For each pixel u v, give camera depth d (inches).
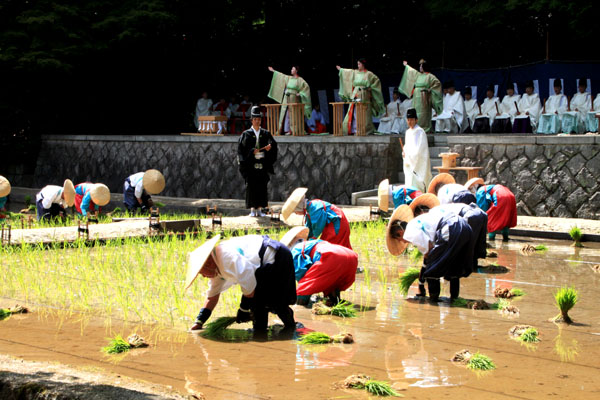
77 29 954.1
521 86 882.8
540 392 191.0
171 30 1030.4
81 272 369.7
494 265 401.7
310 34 1091.3
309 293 292.7
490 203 497.0
